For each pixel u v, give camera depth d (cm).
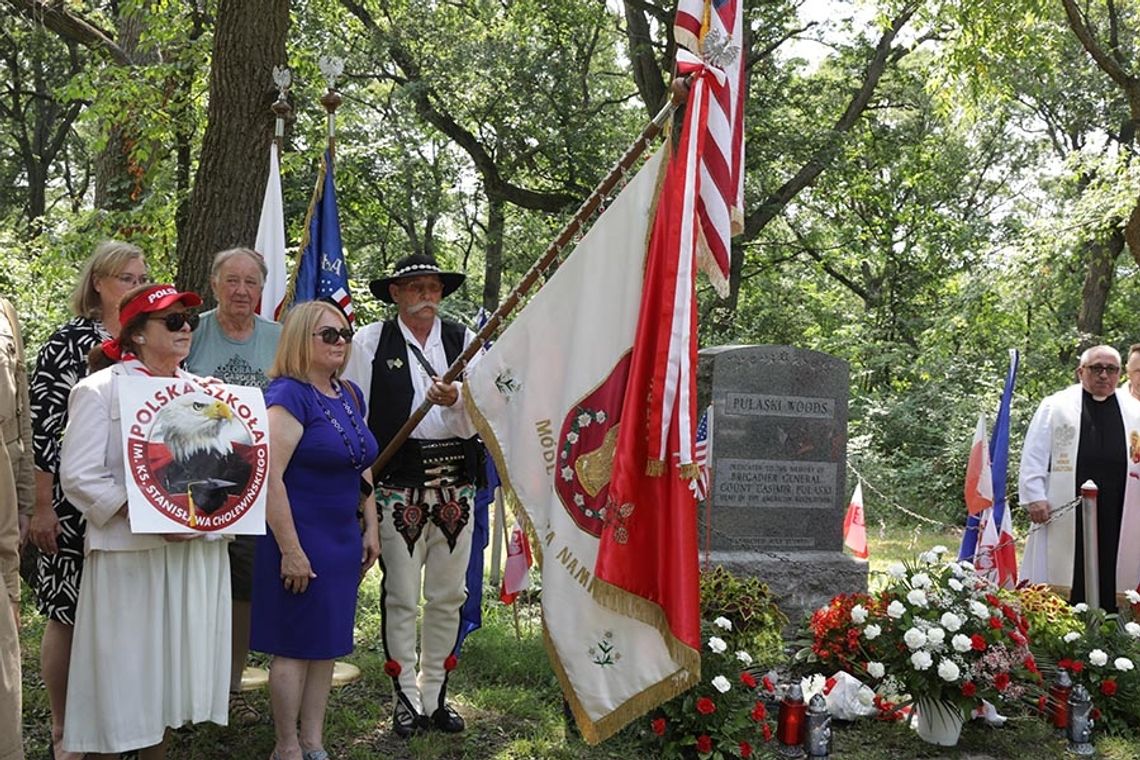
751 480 724
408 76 1983
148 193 1132
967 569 552
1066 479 690
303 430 409
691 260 394
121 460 347
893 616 511
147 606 351
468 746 475
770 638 576
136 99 1030
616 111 2116
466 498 493
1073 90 2266
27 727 464
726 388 718
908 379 2219
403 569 481
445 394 461
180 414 352
